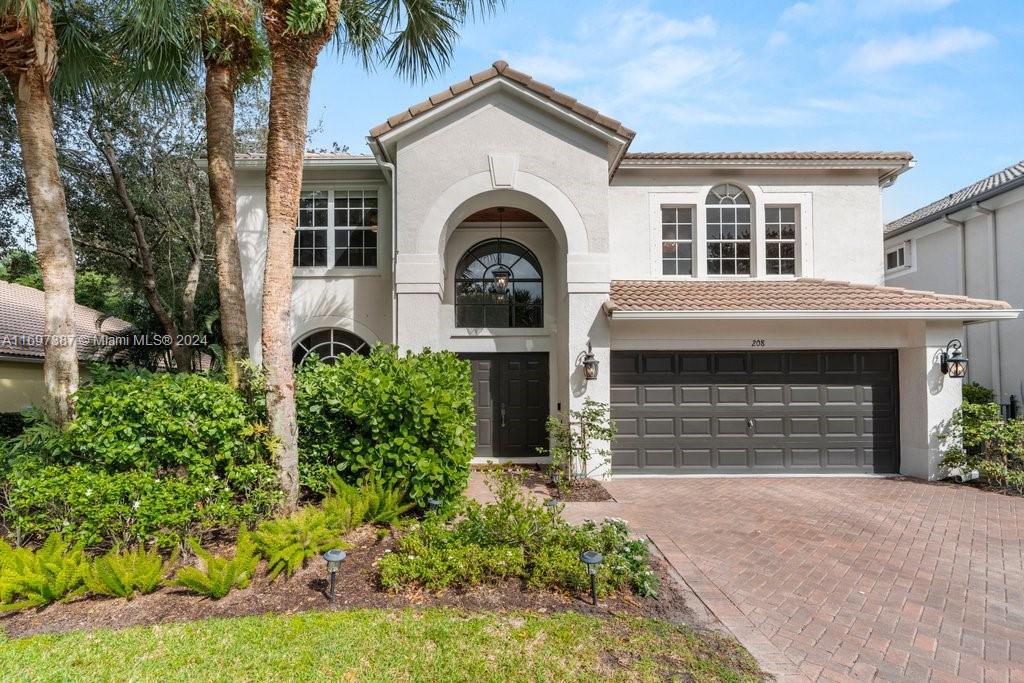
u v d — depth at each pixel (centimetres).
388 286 1314
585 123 1123
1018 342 1386
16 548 582
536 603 512
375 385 733
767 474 1175
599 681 387
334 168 1318
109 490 565
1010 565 650
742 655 432
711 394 1187
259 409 733
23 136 784
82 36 922
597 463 1127
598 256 1142
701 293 1226
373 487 700
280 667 405
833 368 1191
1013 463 1052
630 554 580
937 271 1666
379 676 395
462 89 1120
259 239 1295
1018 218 1388
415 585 537
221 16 853
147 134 1556
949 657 444
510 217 1336
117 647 436
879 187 1431
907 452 1161
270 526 590
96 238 1681
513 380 1328
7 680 393
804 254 1415
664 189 1417
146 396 653
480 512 623
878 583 595
